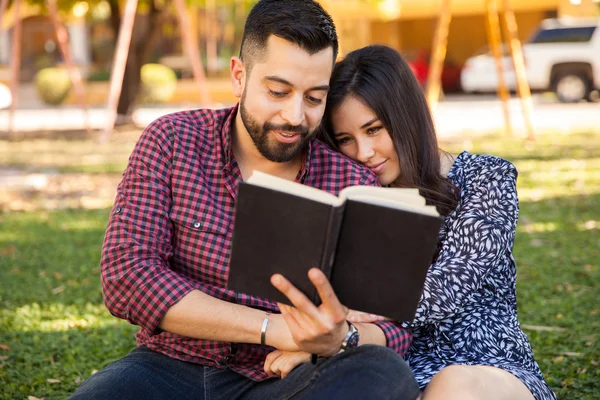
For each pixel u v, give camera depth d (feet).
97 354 13.92
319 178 8.99
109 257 8.30
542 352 13.75
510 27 42.93
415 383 7.16
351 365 7.22
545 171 33.88
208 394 8.29
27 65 99.45
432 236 6.70
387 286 6.88
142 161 8.59
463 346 8.92
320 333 7.00
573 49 69.15
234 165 8.64
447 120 57.47
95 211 27.94
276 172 8.98
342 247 6.84
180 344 8.41
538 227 23.99
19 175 34.91
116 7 54.24
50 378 12.91
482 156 10.00
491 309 9.18
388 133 9.92
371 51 10.07
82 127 56.70
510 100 74.23
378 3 53.31
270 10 8.15
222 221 8.53
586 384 12.32
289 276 6.88
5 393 12.25
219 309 7.93
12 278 19.19
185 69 89.56
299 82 8.10
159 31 55.98
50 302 17.26
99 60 99.96
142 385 8.11
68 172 36.11
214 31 87.66
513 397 7.63
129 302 8.16
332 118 10.05
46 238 23.59
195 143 8.71
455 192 9.71
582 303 16.61
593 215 25.40
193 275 8.59
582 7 80.64
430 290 8.70
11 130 49.67
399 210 6.70
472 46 97.30
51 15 50.26
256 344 8.29
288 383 7.79
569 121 53.72
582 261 19.85
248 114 8.39
